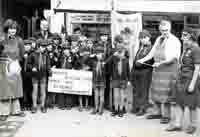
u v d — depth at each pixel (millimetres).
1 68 6254
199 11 8062
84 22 8750
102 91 6762
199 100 5395
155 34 7852
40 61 6738
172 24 8789
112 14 7781
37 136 5242
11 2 11414
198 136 5301
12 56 6305
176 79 5676
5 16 10867
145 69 6727
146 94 6766
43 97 6906
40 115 6648
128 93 7129
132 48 7543
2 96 6215
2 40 6391
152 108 7199
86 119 6371
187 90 5375
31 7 12227
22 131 5500
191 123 5562
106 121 6242
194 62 5297
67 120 6273
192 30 5496
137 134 5398
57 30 8227
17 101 6559
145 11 8070
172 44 5984
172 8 8086
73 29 8422
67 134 5363
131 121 6273
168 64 6031
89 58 6922
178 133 5473
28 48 6766
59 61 7051
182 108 5625
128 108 7246
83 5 8297
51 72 6965
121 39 6730
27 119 6320
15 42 6406
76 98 7422
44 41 6879
